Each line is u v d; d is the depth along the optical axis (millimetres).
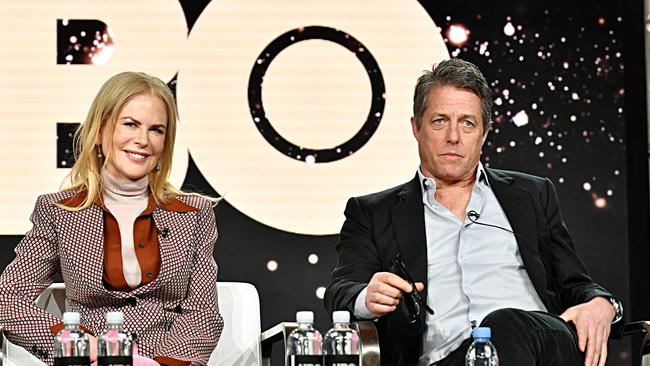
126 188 8977
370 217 9227
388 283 8016
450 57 11719
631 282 11688
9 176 11367
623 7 11836
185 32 11602
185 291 9016
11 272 8758
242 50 11617
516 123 11727
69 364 7219
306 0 11688
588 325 8219
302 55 11641
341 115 11617
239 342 9391
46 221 8891
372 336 7855
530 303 8953
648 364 8438
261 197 11555
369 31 11688
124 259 8891
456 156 8961
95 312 8742
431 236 9078
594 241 11703
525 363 7391
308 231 11570
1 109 11406
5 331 8570
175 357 8492
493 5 11805
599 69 11789
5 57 11453
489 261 8977
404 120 11641
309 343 7891
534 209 9164
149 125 8875
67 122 11461
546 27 11805
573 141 11734
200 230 9141
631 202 11734
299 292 11547
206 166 11523
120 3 11570
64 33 11516
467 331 8805
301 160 11602
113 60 11531
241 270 11531
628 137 11773
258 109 11586
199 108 11570
